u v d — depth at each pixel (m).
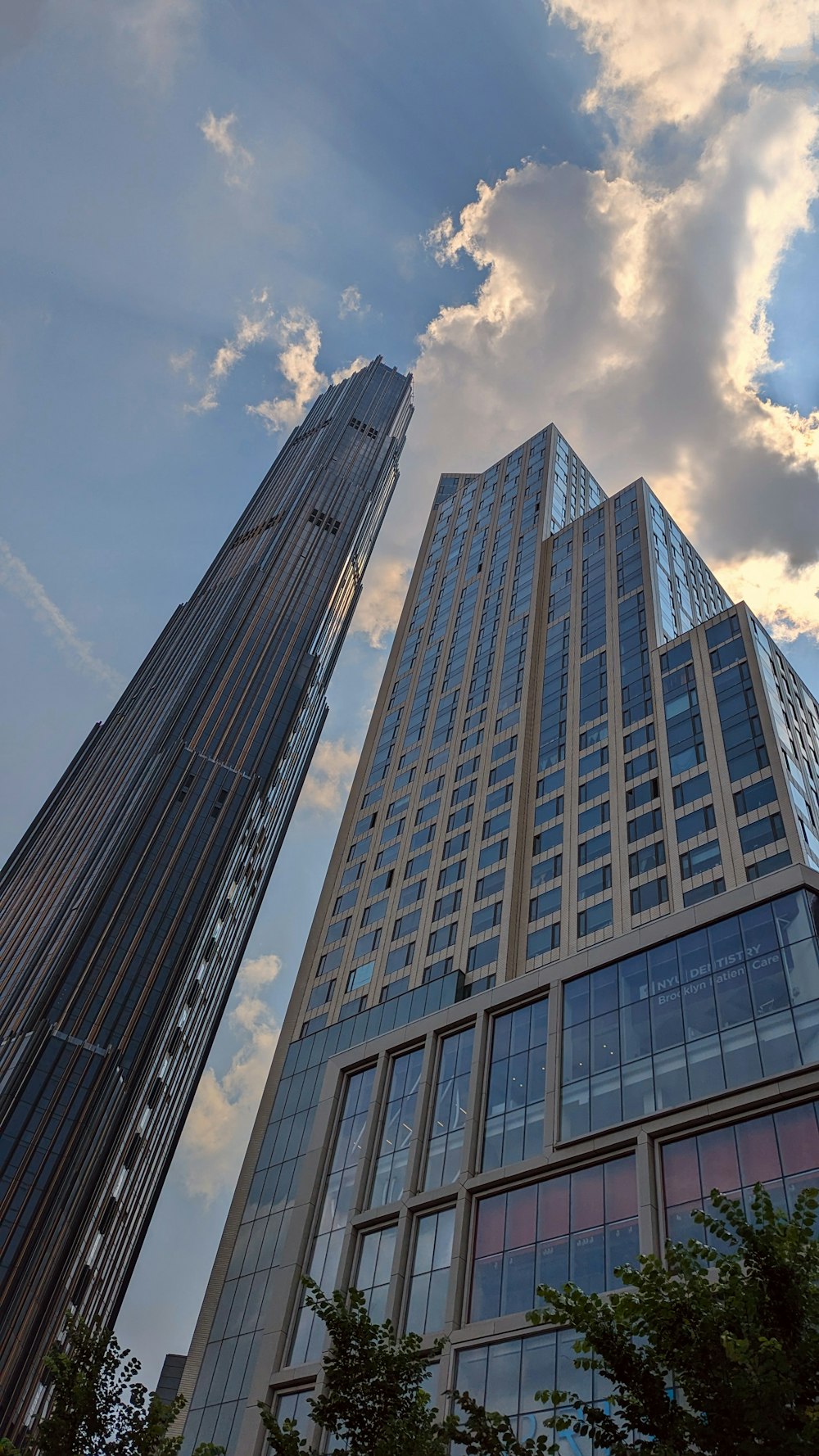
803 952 43.38
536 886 75.12
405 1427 24.94
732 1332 20.36
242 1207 68.00
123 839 192.38
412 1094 54.25
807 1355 19.56
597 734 83.38
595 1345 22.09
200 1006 190.00
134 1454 28.56
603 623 95.06
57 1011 165.12
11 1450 27.78
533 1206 44.75
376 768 102.56
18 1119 148.50
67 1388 29.19
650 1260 22.55
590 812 77.06
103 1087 157.25
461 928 76.25
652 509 107.00
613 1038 47.44
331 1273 50.25
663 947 48.78
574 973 51.28
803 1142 37.97
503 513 126.56
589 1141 44.16
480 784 88.25
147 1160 170.12
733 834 65.94
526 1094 49.03
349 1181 53.38
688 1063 43.69
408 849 88.88
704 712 76.25
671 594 97.12
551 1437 36.53
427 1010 69.88
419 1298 45.78
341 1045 72.81
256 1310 58.97
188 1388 59.53
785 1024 41.78
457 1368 41.69
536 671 96.50
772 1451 18.70
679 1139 41.75
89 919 178.88
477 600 114.81
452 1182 48.38
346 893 90.25
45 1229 140.25
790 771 68.94
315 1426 45.19
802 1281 20.59
